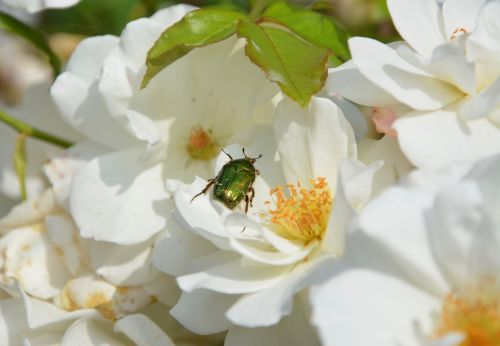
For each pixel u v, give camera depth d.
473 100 0.57
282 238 0.58
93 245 0.62
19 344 0.62
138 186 0.62
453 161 0.56
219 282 0.57
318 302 0.53
